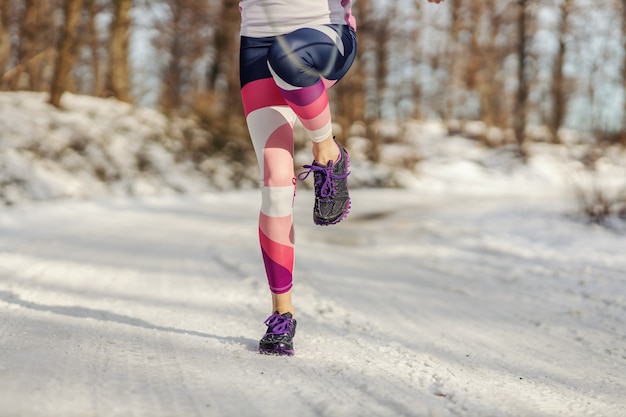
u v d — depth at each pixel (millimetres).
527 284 4469
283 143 2123
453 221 9594
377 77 29484
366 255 6168
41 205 10281
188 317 2682
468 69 31750
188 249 5621
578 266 5285
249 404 1500
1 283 3320
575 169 9508
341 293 3689
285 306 2127
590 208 8500
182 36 26062
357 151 26281
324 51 1936
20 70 11938
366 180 22672
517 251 6242
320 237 7613
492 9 29641
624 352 2543
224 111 19188
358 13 23766
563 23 24109
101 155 15164
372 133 25656
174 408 1426
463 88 33344
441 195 18797
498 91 32656
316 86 1955
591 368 2246
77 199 12766
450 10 27906
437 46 30438
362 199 16422
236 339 2287
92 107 17734
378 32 25203
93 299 3012
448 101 34531
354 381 1777
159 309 2844
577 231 7672
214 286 3629
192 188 16078
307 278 4191
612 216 8344
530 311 3467
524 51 27188
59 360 1778
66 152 14531
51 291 3168
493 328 2934
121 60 20000
